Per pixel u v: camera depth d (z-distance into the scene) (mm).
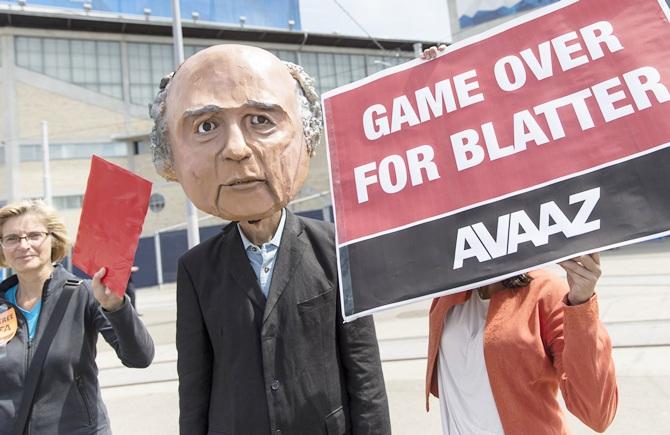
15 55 24656
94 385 2102
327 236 1775
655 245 14109
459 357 1660
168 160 1648
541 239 1399
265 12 21344
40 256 2127
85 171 25234
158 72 27391
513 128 1532
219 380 1619
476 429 1564
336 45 31078
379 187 1617
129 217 1696
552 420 1518
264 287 1671
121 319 1810
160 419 4336
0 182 24391
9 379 1963
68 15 23828
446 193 1540
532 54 1582
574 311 1367
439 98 1648
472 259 1452
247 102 1449
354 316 1503
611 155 1402
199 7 20469
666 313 5848
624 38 1496
